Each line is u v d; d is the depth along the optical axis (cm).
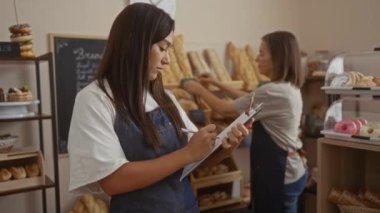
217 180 230
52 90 177
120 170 92
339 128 134
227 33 264
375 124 127
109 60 101
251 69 255
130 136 99
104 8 217
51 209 207
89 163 91
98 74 102
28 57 171
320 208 140
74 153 93
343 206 137
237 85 243
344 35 274
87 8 212
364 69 146
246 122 97
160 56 103
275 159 182
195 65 237
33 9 197
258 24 280
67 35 206
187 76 225
